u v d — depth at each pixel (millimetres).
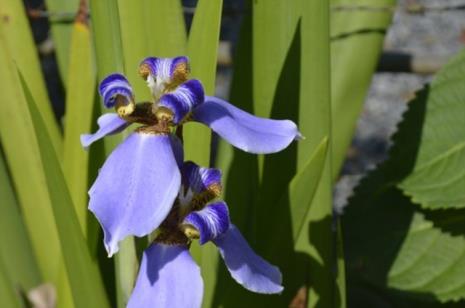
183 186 707
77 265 789
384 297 961
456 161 920
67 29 979
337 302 863
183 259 693
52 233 931
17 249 931
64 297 883
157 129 684
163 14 849
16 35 927
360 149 1817
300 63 855
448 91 932
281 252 859
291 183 832
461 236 939
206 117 694
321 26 848
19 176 932
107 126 708
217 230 700
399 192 958
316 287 871
